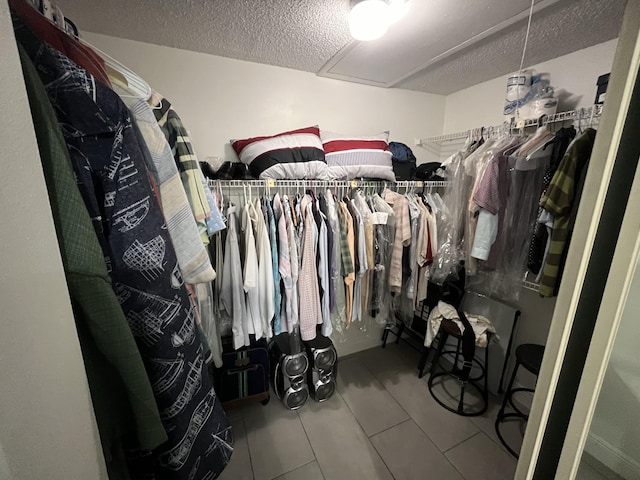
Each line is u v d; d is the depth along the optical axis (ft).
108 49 4.29
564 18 3.80
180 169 2.49
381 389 6.12
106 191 1.41
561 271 3.91
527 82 4.82
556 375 1.64
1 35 0.91
